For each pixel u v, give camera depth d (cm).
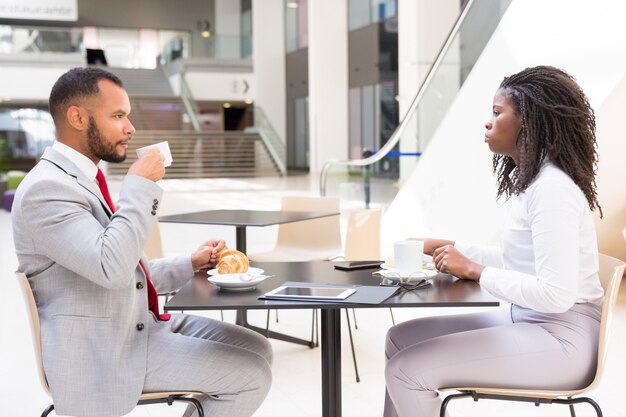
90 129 190
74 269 178
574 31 406
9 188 1313
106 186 201
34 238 180
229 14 2658
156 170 192
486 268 200
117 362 185
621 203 441
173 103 2239
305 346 400
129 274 181
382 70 1678
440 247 223
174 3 2628
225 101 2364
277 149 2038
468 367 192
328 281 215
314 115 1812
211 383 196
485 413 294
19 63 2014
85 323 184
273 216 427
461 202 563
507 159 219
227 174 2016
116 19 2595
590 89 390
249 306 179
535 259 189
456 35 600
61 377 182
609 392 309
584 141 198
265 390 204
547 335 192
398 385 197
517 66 475
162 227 960
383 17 1666
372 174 794
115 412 184
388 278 214
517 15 472
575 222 186
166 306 178
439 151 596
